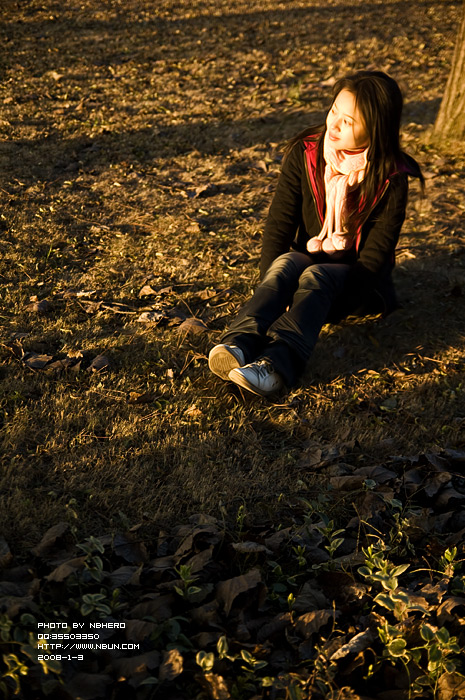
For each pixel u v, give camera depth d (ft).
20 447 8.32
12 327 11.21
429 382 10.78
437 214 17.19
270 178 19.27
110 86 26.45
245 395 9.97
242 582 6.24
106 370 10.34
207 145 21.45
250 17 37.29
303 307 9.70
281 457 8.70
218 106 24.86
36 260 13.82
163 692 5.40
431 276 14.37
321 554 7.06
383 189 10.34
